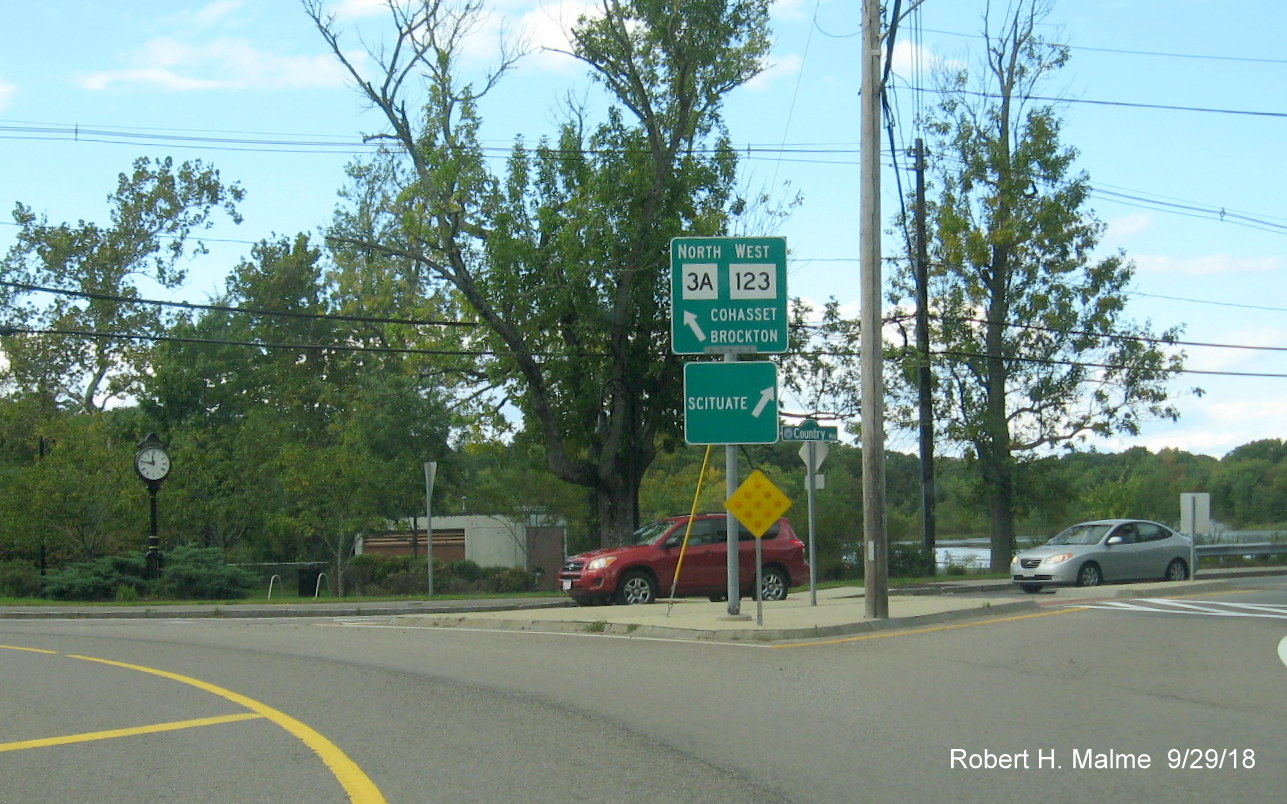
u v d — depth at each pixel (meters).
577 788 6.77
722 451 53.56
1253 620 15.41
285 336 48.38
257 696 10.09
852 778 6.98
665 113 28.84
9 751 7.93
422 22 27.16
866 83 15.51
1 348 45.75
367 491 30.08
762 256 15.34
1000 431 36.31
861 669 11.04
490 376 29.81
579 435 30.00
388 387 39.66
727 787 6.78
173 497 31.97
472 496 41.97
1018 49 36.38
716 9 27.73
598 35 28.16
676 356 29.42
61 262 45.94
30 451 42.09
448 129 27.19
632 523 29.75
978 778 6.99
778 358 32.44
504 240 27.20
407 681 10.79
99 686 10.80
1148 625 14.78
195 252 47.94
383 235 42.75
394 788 6.79
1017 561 24.48
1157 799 6.57
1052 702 9.30
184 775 7.20
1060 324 35.91
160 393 44.12
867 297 15.54
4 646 14.62
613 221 28.33
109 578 26.75
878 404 15.50
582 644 13.58
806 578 21.17
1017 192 35.59
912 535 55.44
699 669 11.22
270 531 35.25
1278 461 74.25
